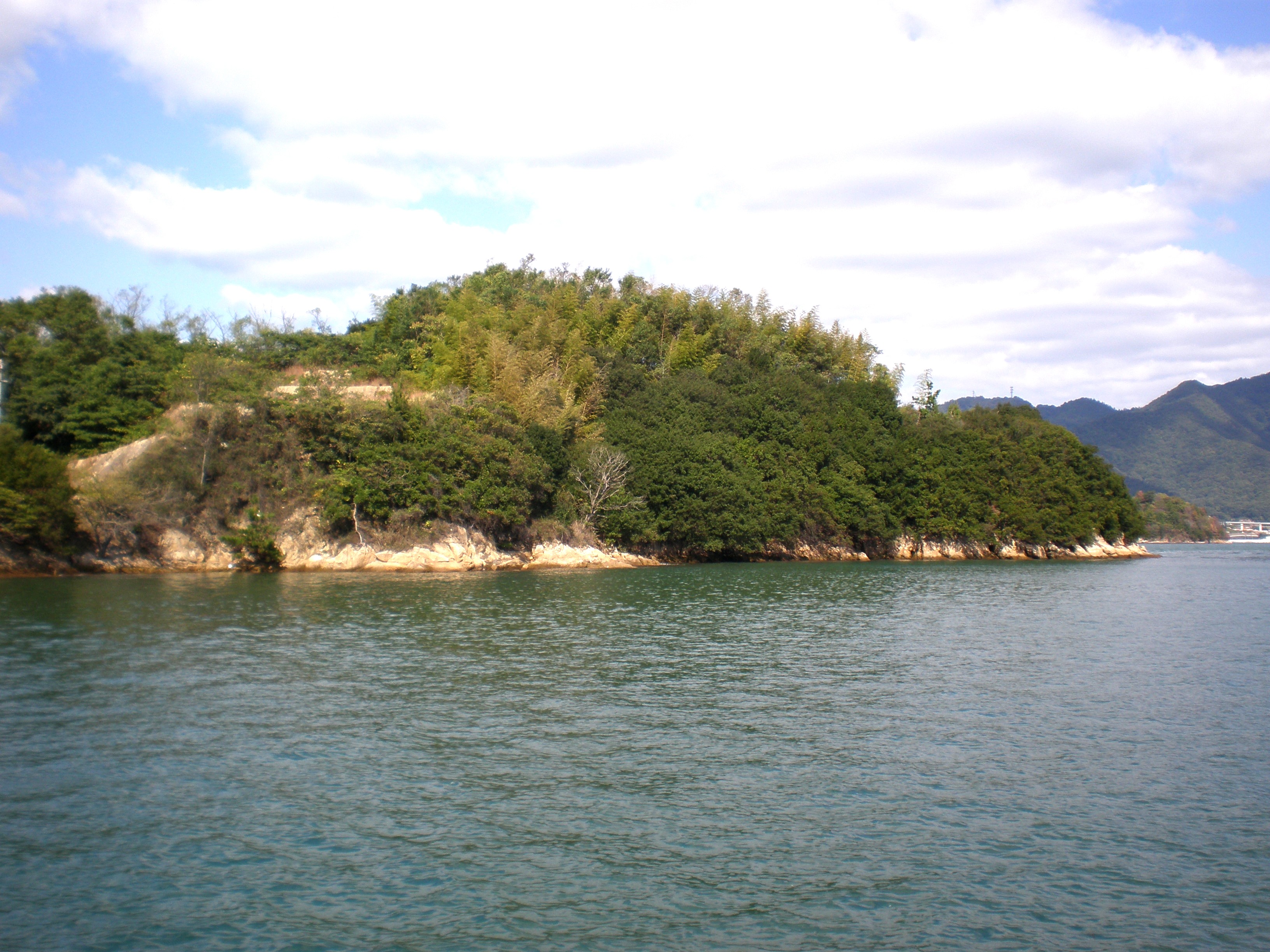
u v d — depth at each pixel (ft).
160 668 99.40
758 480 325.01
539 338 323.98
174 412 240.73
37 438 250.37
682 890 49.26
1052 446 423.64
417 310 361.10
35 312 271.28
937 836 56.85
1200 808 62.23
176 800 60.44
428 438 248.32
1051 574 290.97
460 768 67.56
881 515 351.46
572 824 57.67
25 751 69.56
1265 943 44.60
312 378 255.50
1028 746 76.13
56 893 47.60
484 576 229.25
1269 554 515.09
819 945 43.75
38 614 138.72
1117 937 45.01
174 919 45.11
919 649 122.93
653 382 356.59
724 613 157.58
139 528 225.15
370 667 102.32
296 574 224.33
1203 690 98.43
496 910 46.60
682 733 77.77
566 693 91.97
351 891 48.34
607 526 290.56
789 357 418.72
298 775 65.36
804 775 67.41
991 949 43.70
